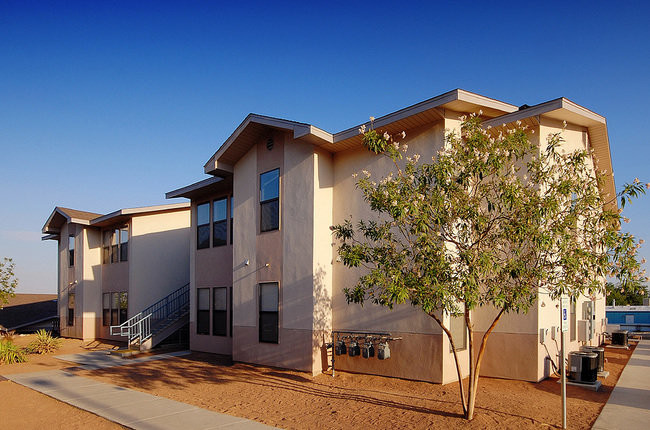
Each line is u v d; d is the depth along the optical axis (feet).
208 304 57.16
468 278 22.36
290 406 30.25
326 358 40.55
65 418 28.91
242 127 45.47
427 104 33.73
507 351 35.27
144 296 70.23
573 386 32.78
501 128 33.73
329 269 41.70
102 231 81.20
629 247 22.91
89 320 79.46
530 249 24.91
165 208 72.28
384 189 25.95
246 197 48.26
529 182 26.13
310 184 41.29
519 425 23.94
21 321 112.88
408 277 23.06
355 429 24.89
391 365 36.60
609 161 44.57
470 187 29.01
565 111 32.81
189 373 43.32
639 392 31.24
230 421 27.17
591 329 38.01
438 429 23.85
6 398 34.68
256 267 46.06
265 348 44.27
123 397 33.83
